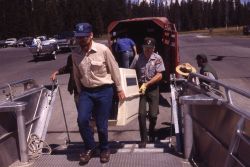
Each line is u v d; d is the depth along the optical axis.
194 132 5.98
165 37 14.08
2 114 5.41
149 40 6.50
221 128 4.71
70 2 107.06
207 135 5.29
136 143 6.98
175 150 5.98
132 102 6.17
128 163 5.53
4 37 94.38
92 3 107.81
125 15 131.75
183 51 37.38
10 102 5.64
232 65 22.94
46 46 32.41
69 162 5.68
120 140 8.16
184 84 6.92
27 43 69.12
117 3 127.69
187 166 5.36
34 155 5.91
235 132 4.11
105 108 5.54
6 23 94.81
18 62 32.72
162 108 11.65
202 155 5.56
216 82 4.93
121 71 5.94
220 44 48.50
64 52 39.62
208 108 5.30
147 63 6.56
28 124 6.12
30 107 6.25
